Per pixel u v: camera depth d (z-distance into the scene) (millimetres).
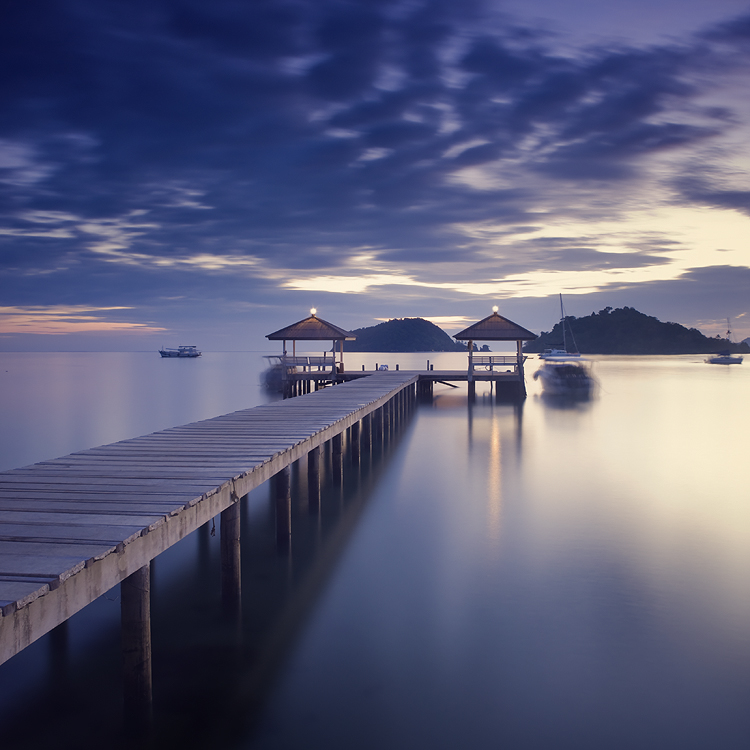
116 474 6840
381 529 10516
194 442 9172
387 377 28141
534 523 10875
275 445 8906
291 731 5066
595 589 7945
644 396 37469
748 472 15273
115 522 4945
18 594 3439
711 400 34875
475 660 6184
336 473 13078
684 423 24531
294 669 5988
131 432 24078
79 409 32219
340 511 11625
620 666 6094
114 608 7262
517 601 7582
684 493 13086
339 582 8156
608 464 16297
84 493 5949
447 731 5090
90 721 5098
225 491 6520
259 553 9281
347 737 5004
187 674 5891
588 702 5504
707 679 5867
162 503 5562
